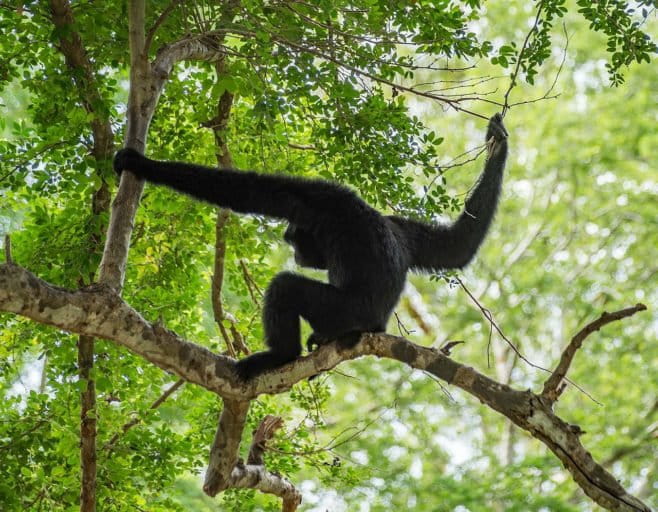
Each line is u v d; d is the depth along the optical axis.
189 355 8.99
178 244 14.50
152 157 14.22
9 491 12.74
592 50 38.88
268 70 12.33
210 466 10.48
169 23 12.19
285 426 15.63
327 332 10.33
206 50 11.81
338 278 10.52
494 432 38.62
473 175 38.34
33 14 12.48
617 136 38.16
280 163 14.59
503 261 41.03
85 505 12.70
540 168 39.62
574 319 38.34
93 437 12.66
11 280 7.66
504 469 27.67
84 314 8.12
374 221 10.66
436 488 27.75
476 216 12.19
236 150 15.02
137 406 14.34
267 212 10.48
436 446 36.81
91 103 11.95
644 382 33.78
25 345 13.97
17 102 20.05
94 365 12.82
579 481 8.75
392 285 10.61
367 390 37.31
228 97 14.07
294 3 12.03
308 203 10.55
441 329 40.38
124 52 12.49
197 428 15.80
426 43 11.45
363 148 12.78
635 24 12.34
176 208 13.80
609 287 38.16
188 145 14.34
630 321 36.38
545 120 39.06
